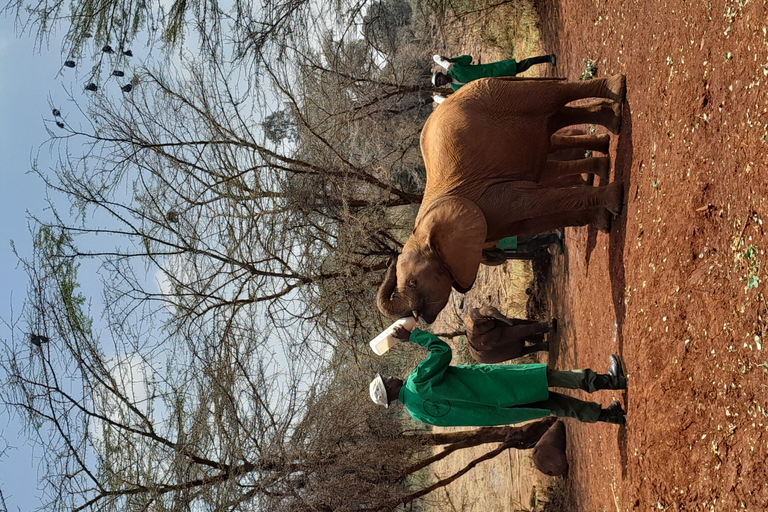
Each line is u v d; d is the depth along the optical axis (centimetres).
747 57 382
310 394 973
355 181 1042
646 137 549
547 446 967
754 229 369
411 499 1056
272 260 980
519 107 648
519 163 655
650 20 543
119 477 866
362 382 1038
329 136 1108
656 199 519
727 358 387
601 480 699
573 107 661
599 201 619
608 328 657
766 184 358
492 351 1045
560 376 593
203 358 913
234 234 927
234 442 912
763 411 346
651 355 506
